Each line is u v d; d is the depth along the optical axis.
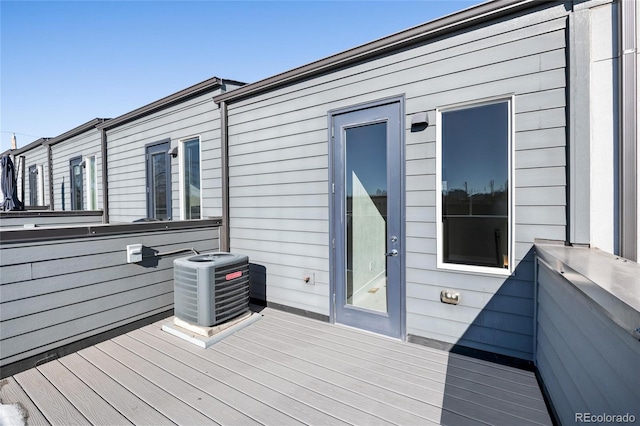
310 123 3.48
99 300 2.91
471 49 2.51
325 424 1.77
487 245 2.51
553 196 2.23
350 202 3.23
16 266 2.38
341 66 3.22
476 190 2.55
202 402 1.98
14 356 2.35
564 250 1.95
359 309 3.15
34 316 2.47
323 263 3.42
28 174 10.02
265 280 3.94
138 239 3.27
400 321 2.89
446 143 2.68
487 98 2.45
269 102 3.83
